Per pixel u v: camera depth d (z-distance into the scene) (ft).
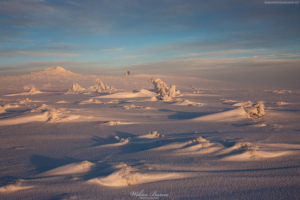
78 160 15.39
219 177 11.95
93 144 19.84
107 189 10.58
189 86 196.75
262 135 21.80
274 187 10.84
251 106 35.91
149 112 41.65
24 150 18.04
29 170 13.58
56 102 62.59
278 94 98.73
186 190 10.56
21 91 121.80
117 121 30.94
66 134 23.77
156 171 12.28
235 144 17.25
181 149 16.72
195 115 36.94
